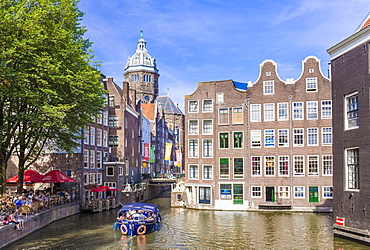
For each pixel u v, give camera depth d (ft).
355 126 70.33
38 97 78.89
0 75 69.36
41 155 130.31
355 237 68.85
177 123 379.35
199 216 113.91
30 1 81.05
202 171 133.28
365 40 67.10
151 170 259.60
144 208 92.22
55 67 77.82
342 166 73.15
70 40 86.12
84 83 85.30
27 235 81.61
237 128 130.31
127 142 176.35
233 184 129.18
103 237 81.15
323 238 78.69
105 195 153.38
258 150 127.85
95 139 145.48
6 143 83.10
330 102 123.44
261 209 125.39
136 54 345.72
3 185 85.20
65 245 73.36
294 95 126.11
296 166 124.77
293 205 123.75
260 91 129.08
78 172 128.98
